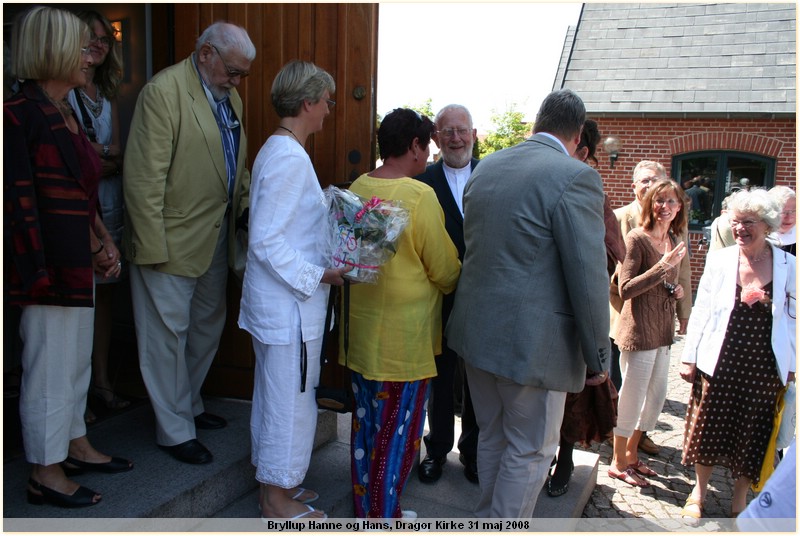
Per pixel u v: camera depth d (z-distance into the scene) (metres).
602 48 11.58
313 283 2.09
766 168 10.27
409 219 2.27
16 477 2.28
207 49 2.39
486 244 2.26
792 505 1.16
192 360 2.77
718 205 10.56
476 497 2.85
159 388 2.48
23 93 1.88
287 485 2.16
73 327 2.03
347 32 2.92
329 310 2.27
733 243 4.40
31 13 1.88
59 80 1.92
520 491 2.30
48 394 1.98
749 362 2.95
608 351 2.18
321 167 3.04
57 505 2.06
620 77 11.09
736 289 2.98
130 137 2.35
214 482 2.37
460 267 2.48
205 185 2.48
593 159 2.82
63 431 2.03
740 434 3.01
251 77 3.05
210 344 2.79
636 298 3.45
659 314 3.44
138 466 2.39
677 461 3.93
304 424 2.19
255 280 2.15
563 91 2.33
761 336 2.93
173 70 2.41
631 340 3.41
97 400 3.08
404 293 2.29
